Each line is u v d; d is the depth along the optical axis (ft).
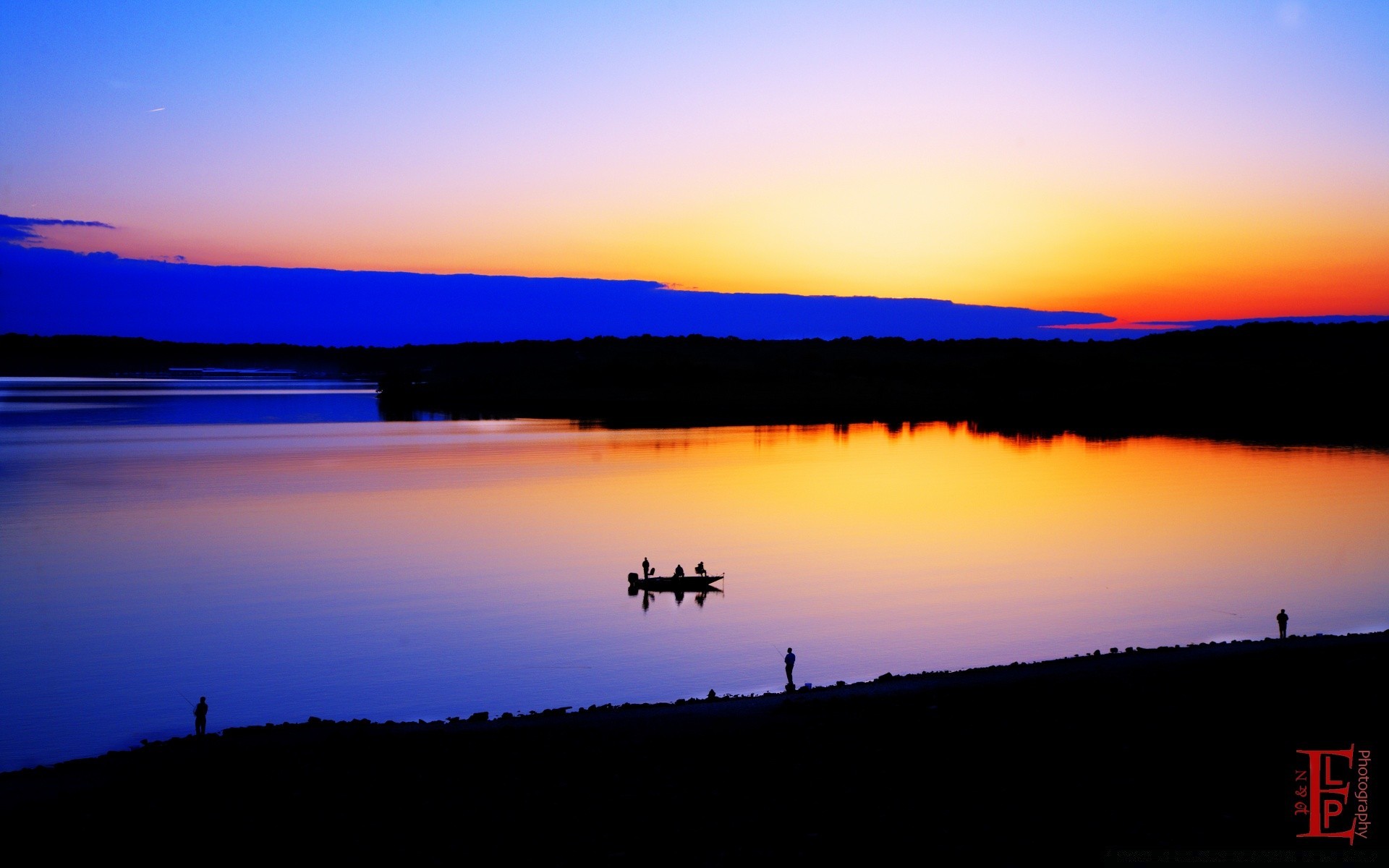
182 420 456.45
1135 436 387.75
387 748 64.69
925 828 52.31
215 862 49.47
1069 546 173.47
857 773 59.26
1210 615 126.21
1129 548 172.04
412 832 52.65
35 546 174.19
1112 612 127.95
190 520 201.57
